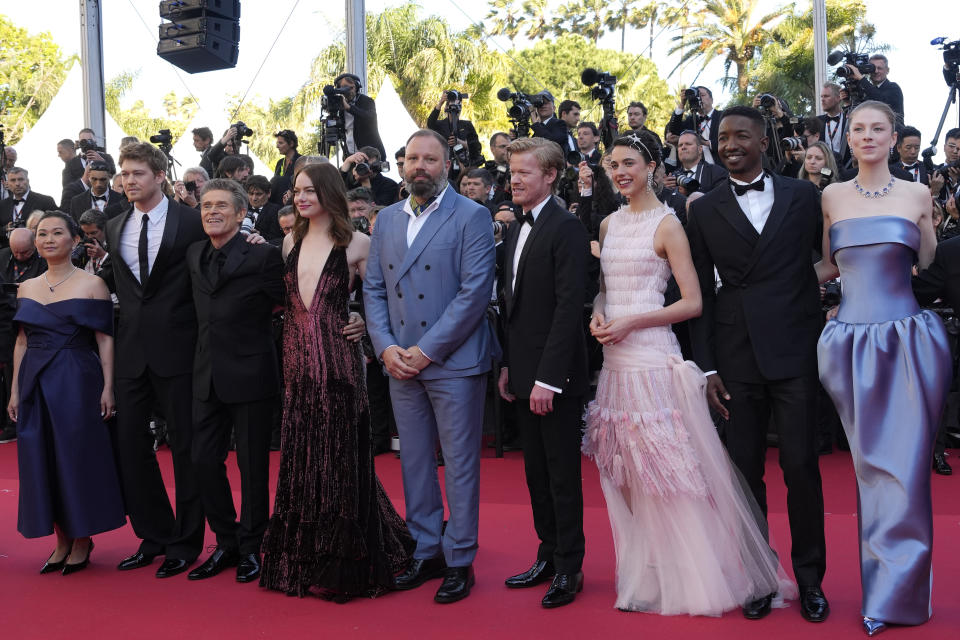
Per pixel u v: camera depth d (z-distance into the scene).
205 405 3.79
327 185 3.68
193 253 3.84
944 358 3.13
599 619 3.20
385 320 3.65
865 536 3.11
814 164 5.85
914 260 3.21
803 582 3.22
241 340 3.77
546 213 3.44
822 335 3.22
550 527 3.58
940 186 6.24
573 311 3.34
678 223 3.32
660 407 3.27
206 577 3.79
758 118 3.27
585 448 3.48
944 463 5.38
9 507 5.08
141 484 3.98
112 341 4.08
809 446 3.21
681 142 6.80
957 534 4.08
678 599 3.23
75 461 3.89
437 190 3.60
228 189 3.79
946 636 2.96
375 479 3.69
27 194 8.55
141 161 3.88
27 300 4.00
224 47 7.33
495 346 3.69
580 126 7.39
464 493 3.52
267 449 3.83
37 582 3.82
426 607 3.38
